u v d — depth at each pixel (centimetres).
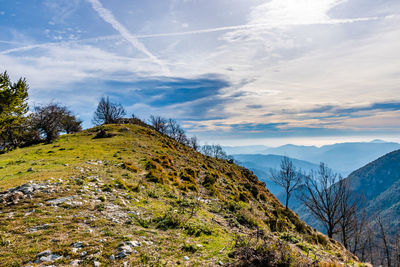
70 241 651
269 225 1714
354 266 1308
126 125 5422
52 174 1457
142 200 1257
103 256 585
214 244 834
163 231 875
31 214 830
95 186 1302
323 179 3394
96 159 2316
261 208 2638
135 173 1970
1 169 1775
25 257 545
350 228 3600
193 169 3095
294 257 749
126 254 607
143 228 860
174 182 2098
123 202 1112
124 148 3192
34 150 2995
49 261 534
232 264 673
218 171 3956
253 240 854
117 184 1416
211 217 1319
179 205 1372
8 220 759
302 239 1467
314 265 750
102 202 1068
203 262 659
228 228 1194
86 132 4694
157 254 649
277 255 729
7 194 995
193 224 1011
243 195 2645
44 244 619
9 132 4062
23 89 3600
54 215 844
